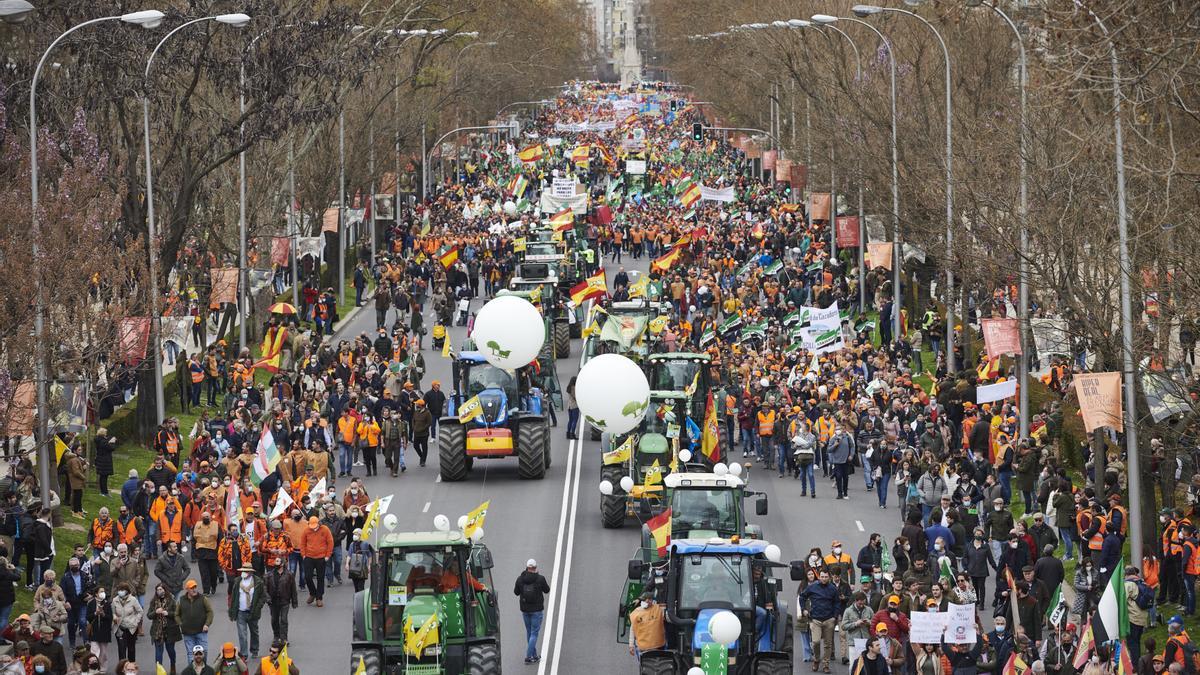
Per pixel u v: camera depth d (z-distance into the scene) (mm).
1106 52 68938
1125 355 78938
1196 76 71688
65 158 114562
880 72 160250
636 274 196750
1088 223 95562
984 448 106250
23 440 118875
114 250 108125
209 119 137500
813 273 182250
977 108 138000
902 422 111375
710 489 84000
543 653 78250
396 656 68375
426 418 118500
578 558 94312
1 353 88875
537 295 135625
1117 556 78000
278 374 130125
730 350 138375
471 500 107938
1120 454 101062
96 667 66062
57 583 83375
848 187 175875
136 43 118625
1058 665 67938
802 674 75312
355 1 194625
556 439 127438
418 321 164375
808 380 123625
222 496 91312
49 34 116625
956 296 133125
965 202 116438
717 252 194250
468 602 68688
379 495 109438
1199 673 66188
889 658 68688
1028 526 93625
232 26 126188
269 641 80688
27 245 91812
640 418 93312
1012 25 100812
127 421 124375
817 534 99188
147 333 103875
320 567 86375
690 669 61500
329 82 157250
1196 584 85000
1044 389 124625
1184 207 78500
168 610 75125
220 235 158500
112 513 103812
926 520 96812
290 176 170625
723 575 69000
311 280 182375
